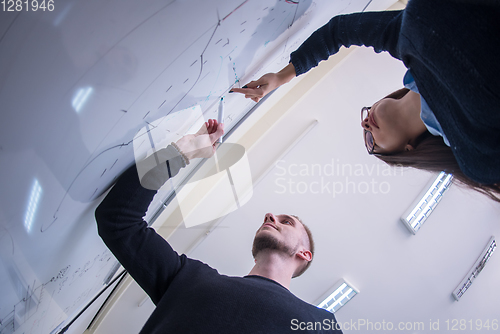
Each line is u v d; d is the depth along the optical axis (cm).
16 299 48
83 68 28
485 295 201
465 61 29
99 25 26
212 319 65
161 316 69
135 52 31
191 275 79
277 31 67
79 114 31
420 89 39
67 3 22
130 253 72
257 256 101
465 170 36
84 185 46
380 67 159
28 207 36
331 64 163
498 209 181
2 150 26
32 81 24
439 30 30
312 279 184
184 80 46
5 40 21
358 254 181
